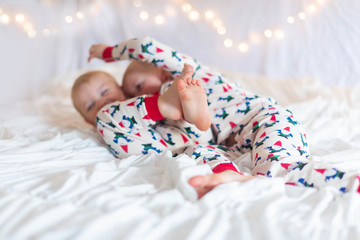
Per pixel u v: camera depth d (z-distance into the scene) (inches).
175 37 87.5
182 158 32.3
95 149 41.3
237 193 26.7
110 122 38.5
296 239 22.3
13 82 78.9
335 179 28.1
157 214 25.3
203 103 32.6
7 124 53.0
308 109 54.8
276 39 80.0
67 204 25.5
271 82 76.2
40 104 69.5
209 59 87.3
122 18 86.9
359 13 71.9
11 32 78.6
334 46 75.4
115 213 23.8
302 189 28.5
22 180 31.5
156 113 35.9
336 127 47.0
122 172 33.3
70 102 69.4
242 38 83.4
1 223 23.6
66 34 84.7
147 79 46.5
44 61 82.9
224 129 40.8
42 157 38.4
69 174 31.2
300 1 75.9
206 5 83.4
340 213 24.6
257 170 32.6
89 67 87.6
